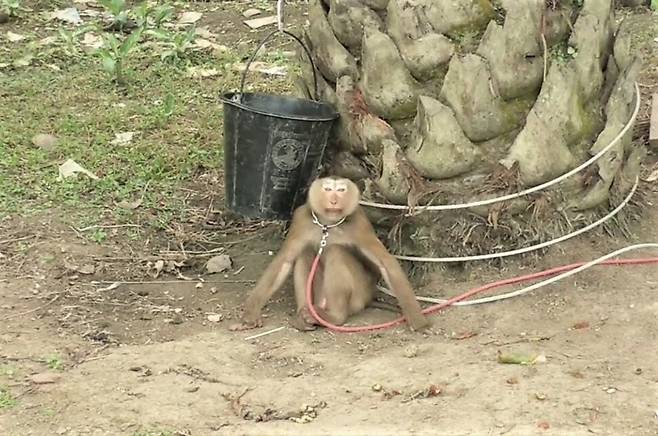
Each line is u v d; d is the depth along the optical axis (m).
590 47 7.98
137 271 8.61
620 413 5.95
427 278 8.01
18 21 15.55
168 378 6.64
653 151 10.26
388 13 7.95
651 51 13.61
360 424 5.94
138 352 7.05
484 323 7.43
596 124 8.17
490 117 7.72
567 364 6.62
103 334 7.45
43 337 7.29
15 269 8.43
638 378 6.39
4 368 6.74
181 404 6.27
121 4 14.80
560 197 8.02
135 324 7.69
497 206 7.81
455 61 7.59
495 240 7.96
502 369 6.55
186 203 9.99
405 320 7.56
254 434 5.89
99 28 14.96
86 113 12.13
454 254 7.97
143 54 14.31
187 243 9.19
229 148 7.91
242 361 7.00
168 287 8.37
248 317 7.63
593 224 8.16
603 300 7.54
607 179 8.08
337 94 8.15
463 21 7.85
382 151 7.92
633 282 7.76
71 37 14.38
